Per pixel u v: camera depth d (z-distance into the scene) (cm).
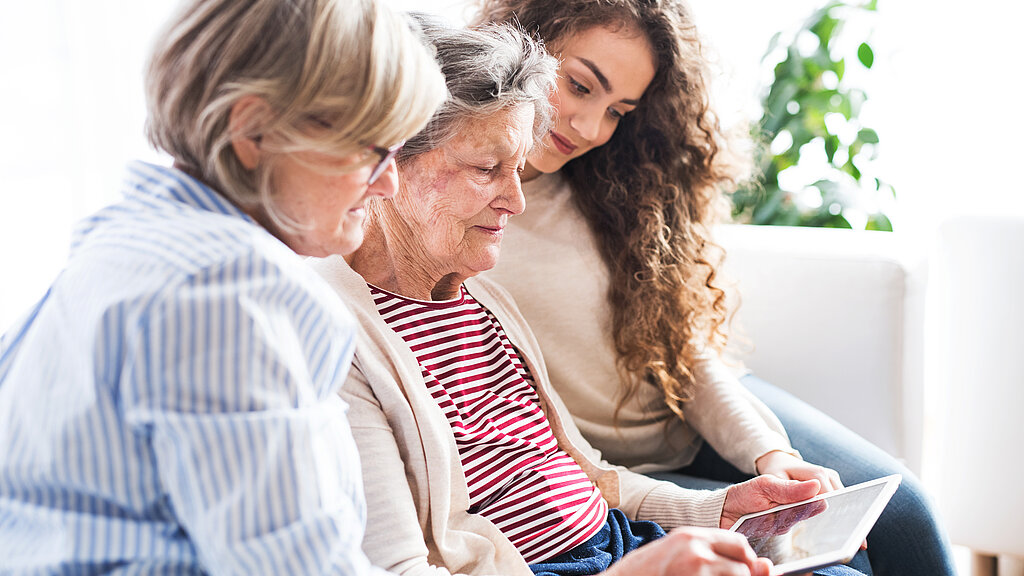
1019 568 192
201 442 64
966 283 172
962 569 211
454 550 104
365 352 104
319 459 69
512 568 105
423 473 104
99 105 250
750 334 183
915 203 270
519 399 123
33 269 234
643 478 138
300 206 75
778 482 124
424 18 108
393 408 104
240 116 70
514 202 112
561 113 146
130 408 65
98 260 71
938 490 181
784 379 181
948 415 177
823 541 99
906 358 177
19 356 76
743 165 171
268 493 66
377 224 112
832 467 143
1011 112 260
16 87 232
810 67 249
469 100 104
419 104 75
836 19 245
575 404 155
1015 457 171
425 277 115
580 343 153
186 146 74
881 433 177
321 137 71
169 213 72
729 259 183
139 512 69
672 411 159
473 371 118
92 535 68
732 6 266
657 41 147
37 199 238
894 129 269
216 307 65
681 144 158
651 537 124
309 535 66
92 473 67
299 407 69
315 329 73
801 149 258
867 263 175
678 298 157
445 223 110
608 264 155
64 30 241
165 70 72
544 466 118
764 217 249
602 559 113
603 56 143
